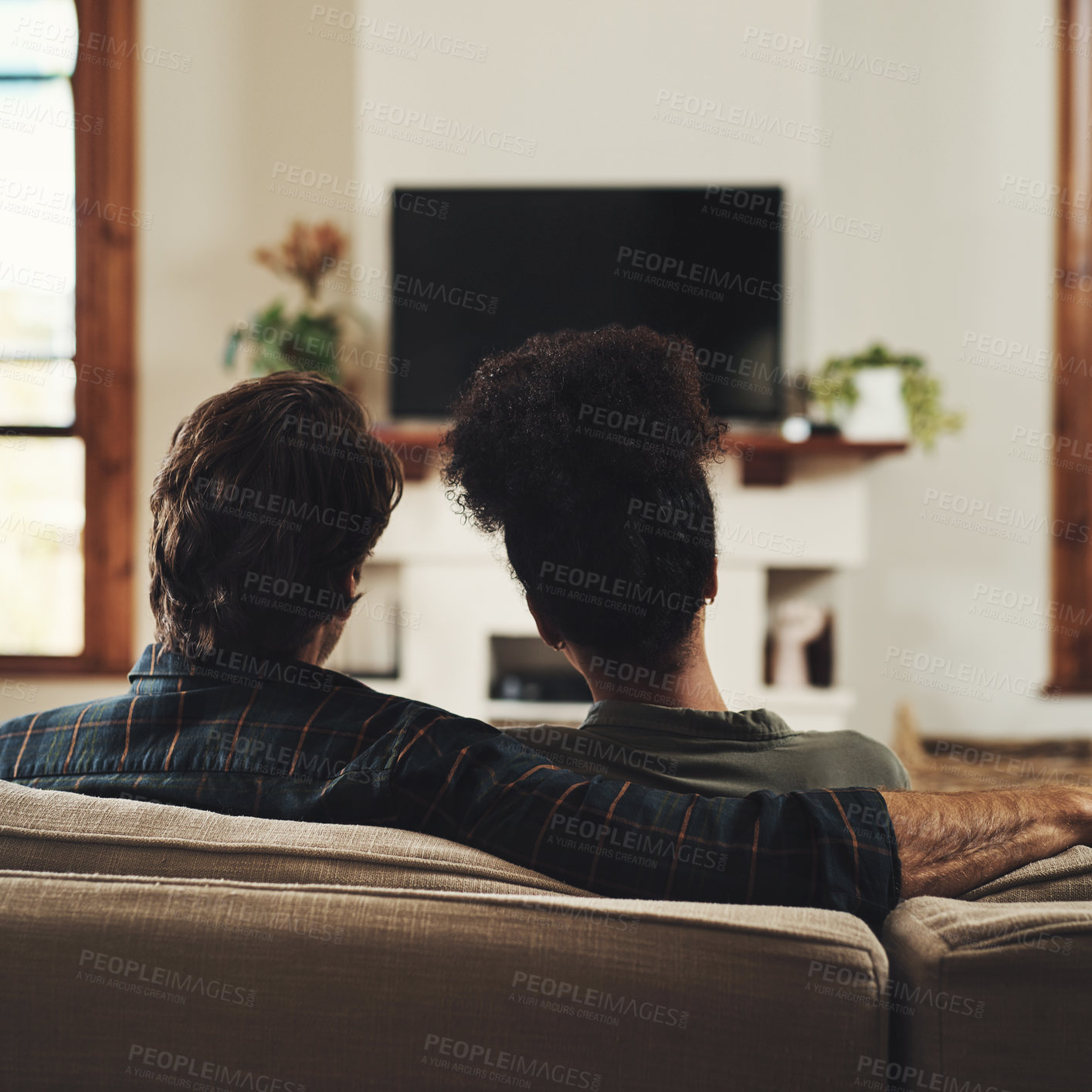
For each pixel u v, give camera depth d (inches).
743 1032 20.9
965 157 135.7
